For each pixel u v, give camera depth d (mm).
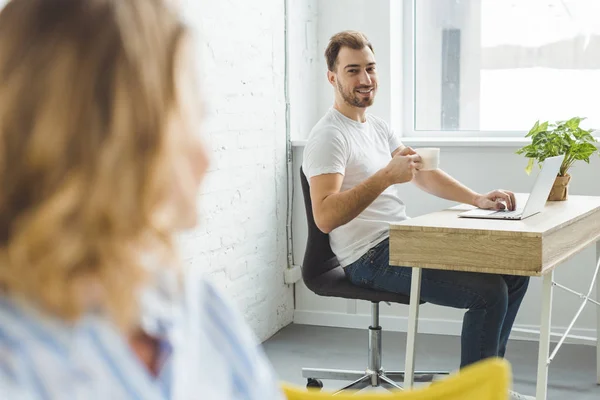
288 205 3980
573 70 3918
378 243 2785
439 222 2508
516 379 3297
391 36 3992
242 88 3475
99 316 525
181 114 521
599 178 3615
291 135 3955
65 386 503
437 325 3924
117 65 487
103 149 478
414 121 4184
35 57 482
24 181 476
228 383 663
